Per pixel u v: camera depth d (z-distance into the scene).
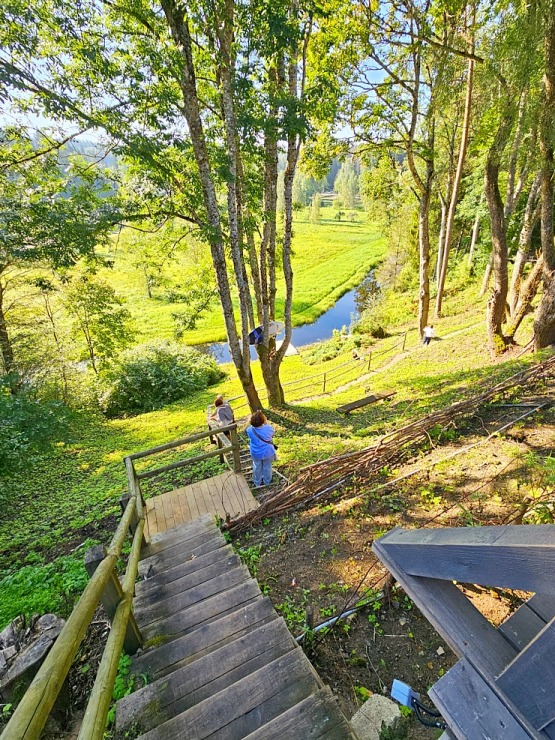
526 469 4.21
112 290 17.50
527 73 7.41
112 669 1.72
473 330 14.52
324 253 51.75
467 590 2.85
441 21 10.97
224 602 3.00
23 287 13.79
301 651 2.37
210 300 11.35
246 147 7.58
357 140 13.44
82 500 7.32
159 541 4.25
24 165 6.93
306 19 7.71
